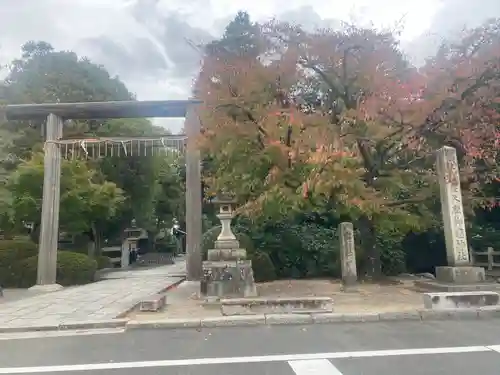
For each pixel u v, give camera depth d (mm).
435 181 14289
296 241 18172
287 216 16625
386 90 12094
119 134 27125
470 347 6391
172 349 6734
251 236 18156
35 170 19203
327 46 12992
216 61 12523
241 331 7977
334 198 12570
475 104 12797
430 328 7836
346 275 13484
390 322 8477
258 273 16688
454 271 11562
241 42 17203
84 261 18125
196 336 7648
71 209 20656
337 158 10703
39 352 6797
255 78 12141
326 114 13398
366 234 14844
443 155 12391
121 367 5785
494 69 12477
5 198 18000
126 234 32281
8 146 20656
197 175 16516
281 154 11312
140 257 35375
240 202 13086
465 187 14914
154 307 9867
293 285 14812
